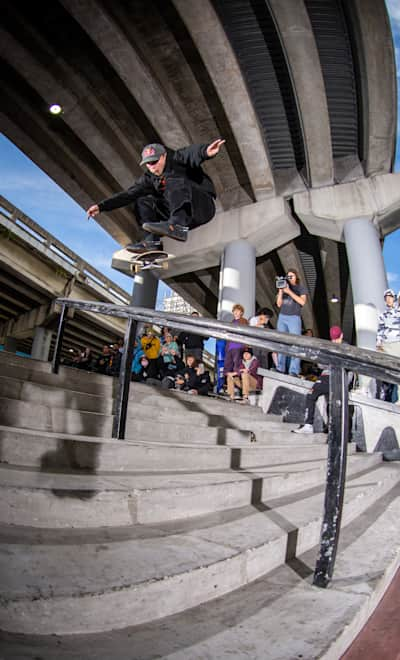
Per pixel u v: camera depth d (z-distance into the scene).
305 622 1.25
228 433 3.54
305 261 18.69
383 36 9.21
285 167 13.23
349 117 11.93
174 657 1.03
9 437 1.86
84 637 1.09
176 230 3.42
